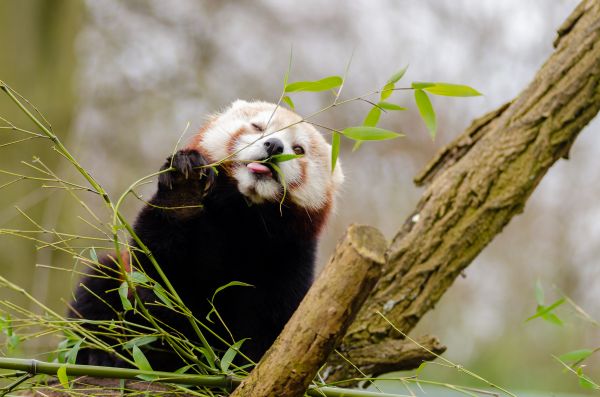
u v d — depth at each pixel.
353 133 5.87
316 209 8.87
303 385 4.92
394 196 27.30
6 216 13.70
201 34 27.17
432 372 19.97
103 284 8.25
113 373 5.61
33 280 13.90
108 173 24.62
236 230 8.28
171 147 25.53
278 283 8.39
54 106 14.74
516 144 8.23
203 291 8.07
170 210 7.18
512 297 26.59
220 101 26.38
